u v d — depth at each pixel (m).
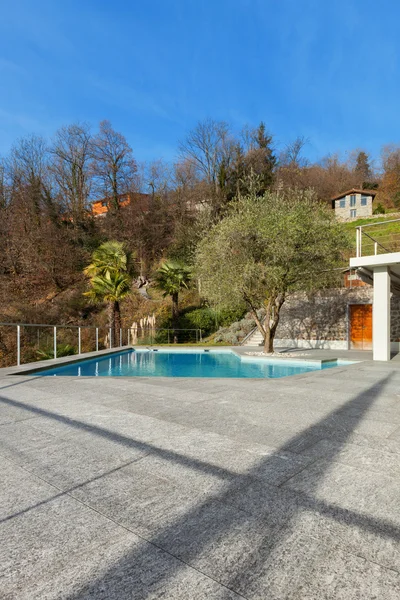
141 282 28.33
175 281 20.31
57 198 31.73
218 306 13.77
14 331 17.83
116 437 3.38
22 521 1.93
